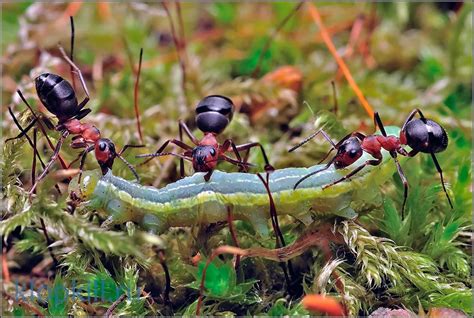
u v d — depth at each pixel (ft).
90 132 0.29
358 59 0.39
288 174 0.28
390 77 0.39
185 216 0.28
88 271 0.29
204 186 0.28
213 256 0.27
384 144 0.28
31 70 0.36
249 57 0.40
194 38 0.41
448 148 0.32
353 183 0.28
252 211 0.28
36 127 0.30
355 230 0.29
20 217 0.28
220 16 0.42
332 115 0.32
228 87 0.36
